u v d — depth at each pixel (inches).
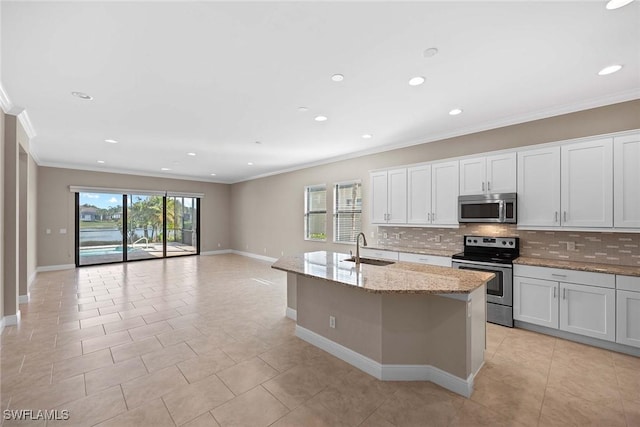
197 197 367.9
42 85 111.0
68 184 278.8
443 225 164.2
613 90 116.9
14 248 137.9
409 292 80.7
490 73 103.9
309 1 68.7
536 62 96.4
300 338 125.0
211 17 74.2
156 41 84.4
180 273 258.5
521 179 137.4
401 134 176.9
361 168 226.4
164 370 99.2
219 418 76.2
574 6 70.7
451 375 88.5
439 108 136.1
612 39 83.7
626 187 112.3
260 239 339.0
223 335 128.0
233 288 207.9
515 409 79.8
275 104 131.4
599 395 85.6
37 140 189.2
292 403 82.3
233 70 101.3
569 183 124.8
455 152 171.5
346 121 154.3
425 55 92.4
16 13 71.3
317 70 101.7
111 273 257.4
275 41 85.0
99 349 114.3
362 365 99.8
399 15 74.0
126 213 316.8
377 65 98.6
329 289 112.0
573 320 118.5
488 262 140.2
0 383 91.2
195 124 158.7
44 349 113.9
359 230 228.7
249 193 358.9
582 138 121.9
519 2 69.4
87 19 74.2
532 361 104.6
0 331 129.0
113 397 84.6
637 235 118.9
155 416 76.8
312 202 276.8
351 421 75.2
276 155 237.1
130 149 215.2
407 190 180.4
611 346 111.9
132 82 109.4
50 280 229.5
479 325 97.4
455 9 71.8
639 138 109.9
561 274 121.1
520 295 131.8
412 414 77.9
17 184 139.2
